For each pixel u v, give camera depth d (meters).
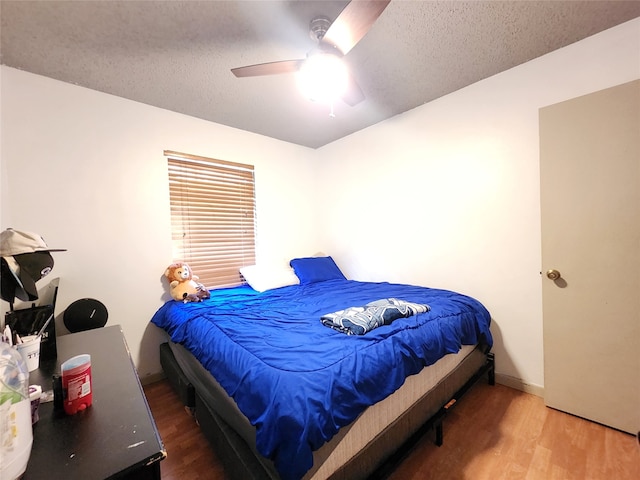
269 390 0.89
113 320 1.99
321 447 0.84
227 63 1.69
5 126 1.62
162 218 2.22
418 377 1.26
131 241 2.07
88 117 1.90
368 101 2.27
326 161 3.27
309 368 0.95
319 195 3.38
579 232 1.56
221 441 1.12
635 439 1.39
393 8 1.32
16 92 1.65
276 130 2.78
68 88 1.82
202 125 2.46
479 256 2.06
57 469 0.53
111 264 1.98
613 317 1.47
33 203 1.70
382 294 2.11
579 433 1.44
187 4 1.26
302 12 1.32
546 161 1.67
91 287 1.90
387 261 2.71
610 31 1.51
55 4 1.22
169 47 1.53
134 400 0.78
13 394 0.52
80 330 1.76
